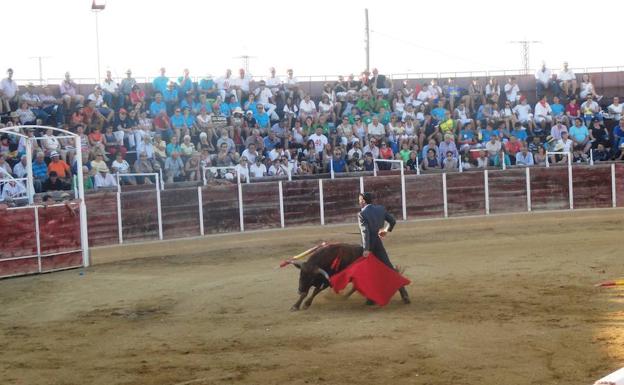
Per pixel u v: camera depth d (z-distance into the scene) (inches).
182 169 808.3
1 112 784.3
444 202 862.5
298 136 895.1
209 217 768.3
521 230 816.9
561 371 304.8
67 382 321.1
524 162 925.2
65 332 425.4
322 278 445.1
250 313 450.6
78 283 588.7
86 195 693.3
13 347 392.5
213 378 315.9
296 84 975.6
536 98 1065.5
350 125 910.4
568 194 894.4
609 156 958.4
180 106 877.2
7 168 710.5
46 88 845.8
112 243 707.4
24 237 637.3
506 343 348.5
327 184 823.1
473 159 917.8
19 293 560.7
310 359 337.4
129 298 519.5
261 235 783.7
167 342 386.3
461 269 565.3
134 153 818.8
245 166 820.0
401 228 834.8
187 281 574.6
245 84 954.7
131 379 320.5
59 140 774.5
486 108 978.7
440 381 298.5
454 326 384.8
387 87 1005.2
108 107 846.5
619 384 159.6
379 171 864.9
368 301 446.6
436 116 965.8
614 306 418.0
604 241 695.1
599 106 1027.3
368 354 340.5
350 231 817.5
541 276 521.3
